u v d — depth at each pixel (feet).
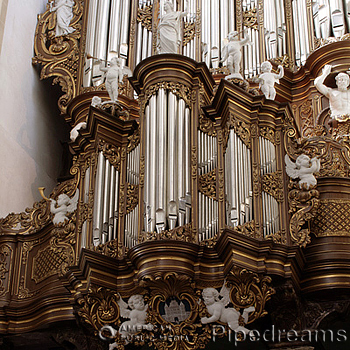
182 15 44.78
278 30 51.60
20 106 51.52
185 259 35.29
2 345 41.39
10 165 48.67
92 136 41.68
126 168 40.40
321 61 48.08
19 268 41.75
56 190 42.14
